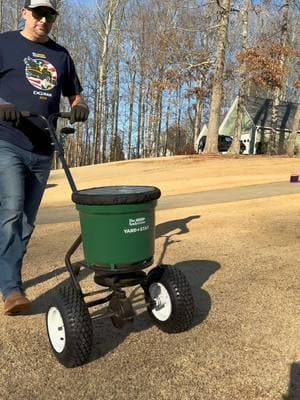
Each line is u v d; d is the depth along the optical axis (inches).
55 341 128.6
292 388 112.9
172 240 250.5
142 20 1726.1
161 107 2079.2
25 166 156.6
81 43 1947.6
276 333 139.9
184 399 109.8
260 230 267.4
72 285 128.6
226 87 1552.7
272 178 597.6
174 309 134.2
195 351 130.3
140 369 122.6
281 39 1023.0
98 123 1713.8
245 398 109.7
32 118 154.4
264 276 188.5
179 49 971.3
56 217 374.6
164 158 917.8
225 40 905.5
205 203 403.5
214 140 950.4
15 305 147.0
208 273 193.3
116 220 118.5
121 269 120.9
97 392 113.4
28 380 119.6
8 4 1518.2
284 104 1523.1
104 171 795.4
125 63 1945.1
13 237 150.8
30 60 155.0
